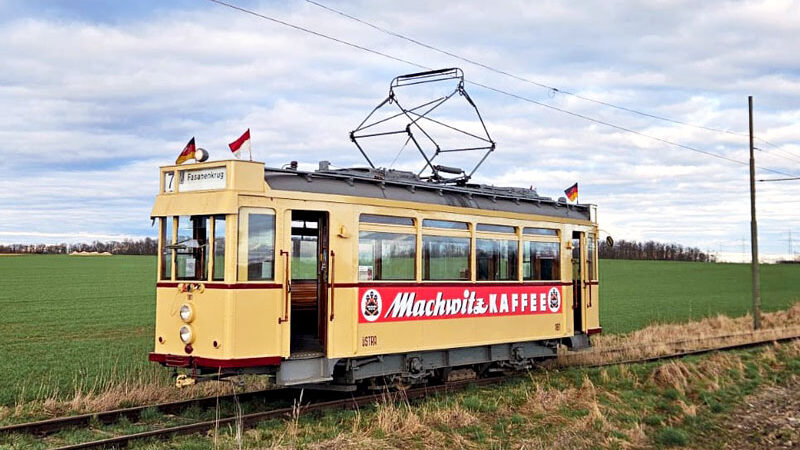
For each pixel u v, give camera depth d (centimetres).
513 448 1041
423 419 1095
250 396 1232
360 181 1214
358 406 1166
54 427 980
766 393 1555
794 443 1220
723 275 7175
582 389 1416
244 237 1053
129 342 2136
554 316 1573
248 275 1052
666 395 1442
